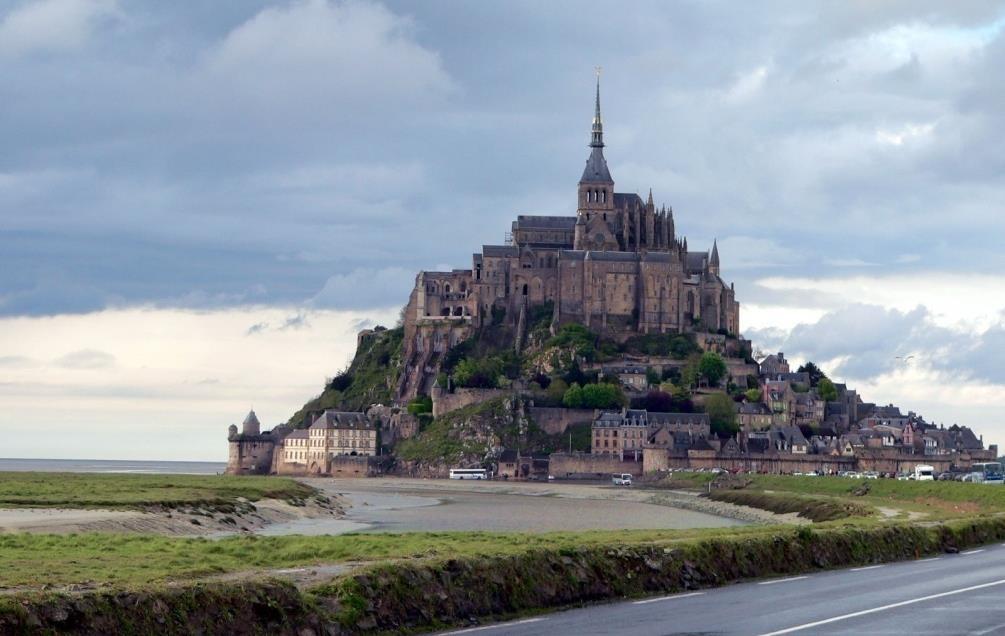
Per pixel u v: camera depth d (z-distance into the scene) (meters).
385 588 72.12
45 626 59.25
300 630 66.19
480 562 78.88
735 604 76.94
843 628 64.31
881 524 134.75
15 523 155.50
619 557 87.81
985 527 133.50
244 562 100.56
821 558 103.25
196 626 63.59
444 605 73.56
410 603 72.25
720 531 135.12
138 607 62.88
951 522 135.12
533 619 72.94
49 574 85.75
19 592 66.06
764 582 91.88
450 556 81.38
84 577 83.25
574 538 128.38
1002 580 87.94
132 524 168.75
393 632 69.25
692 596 83.00
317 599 69.56
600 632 65.62
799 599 78.44
